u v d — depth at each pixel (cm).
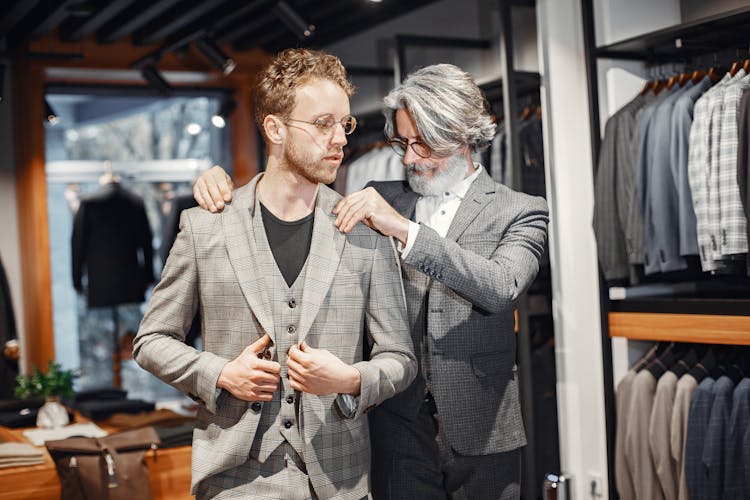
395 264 207
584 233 374
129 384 746
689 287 390
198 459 194
